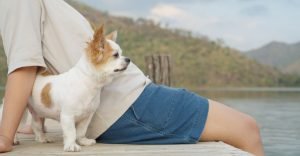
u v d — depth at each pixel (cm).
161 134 198
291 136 476
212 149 185
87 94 183
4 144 181
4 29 195
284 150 383
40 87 188
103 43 183
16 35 192
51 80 188
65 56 203
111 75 184
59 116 188
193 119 200
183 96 203
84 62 183
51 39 203
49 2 204
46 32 203
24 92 187
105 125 199
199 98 206
